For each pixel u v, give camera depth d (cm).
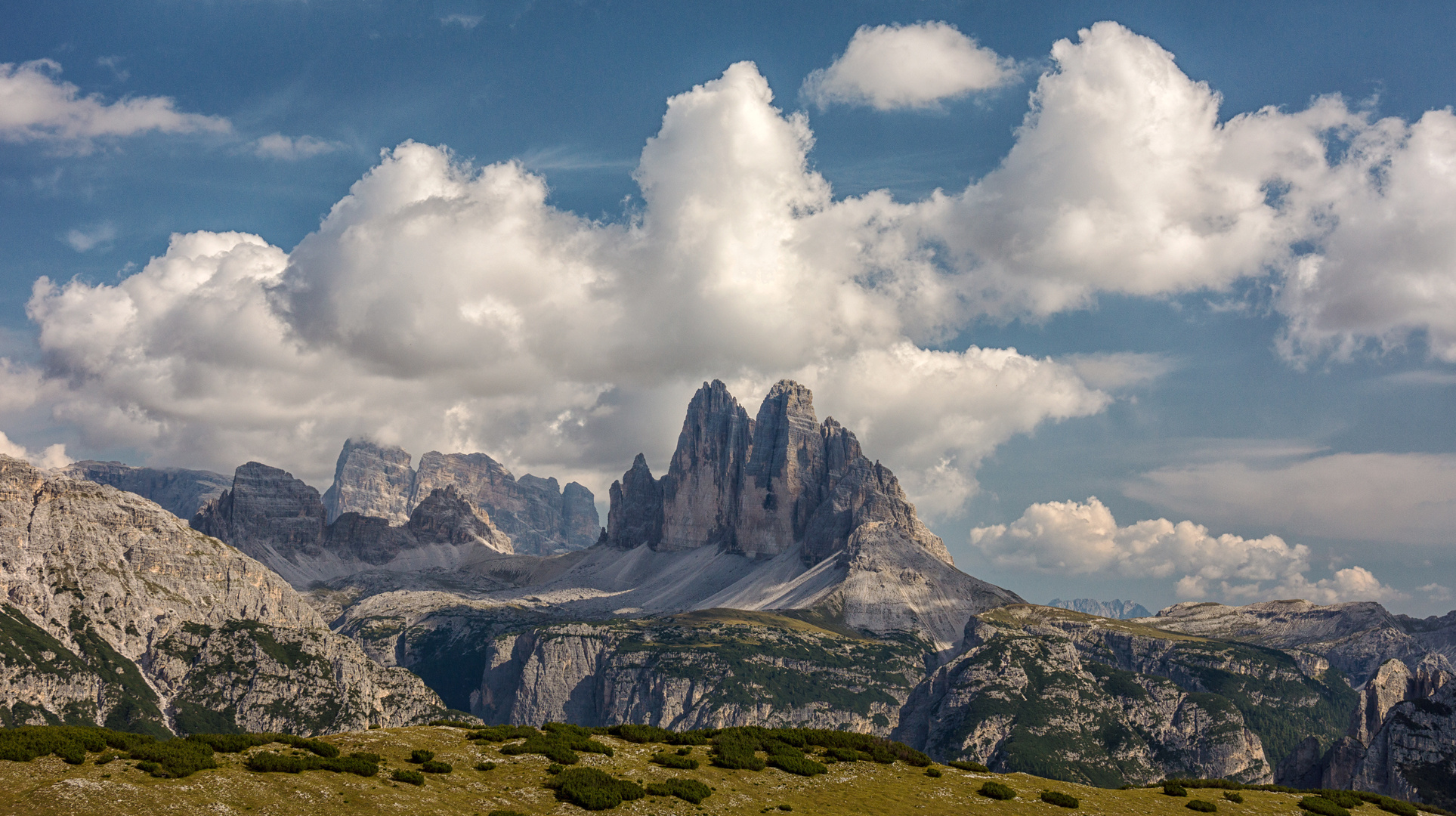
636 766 11438
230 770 9912
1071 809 11188
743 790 11000
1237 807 12069
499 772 10888
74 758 9638
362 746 11375
